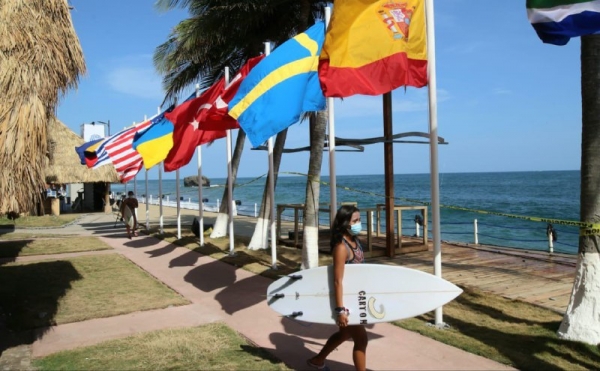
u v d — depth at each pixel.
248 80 6.90
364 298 4.28
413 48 5.73
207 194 74.38
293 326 6.11
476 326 5.85
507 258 10.62
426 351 5.09
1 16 5.41
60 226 20.36
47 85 5.42
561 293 7.37
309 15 12.30
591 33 4.42
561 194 53.53
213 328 6.04
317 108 6.98
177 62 14.43
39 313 6.79
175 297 7.68
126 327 6.16
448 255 11.14
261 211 12.50
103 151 15.46
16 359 5.06
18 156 4.94
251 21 12.03
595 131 5.16
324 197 57.56
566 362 4.70
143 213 27.67
